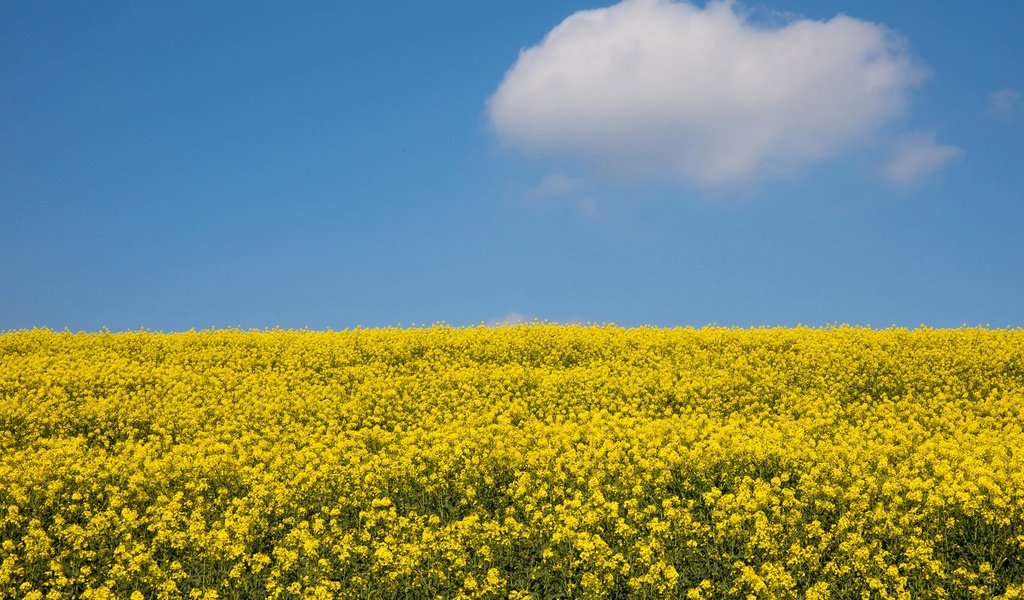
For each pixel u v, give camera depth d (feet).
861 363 79.71
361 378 78.59
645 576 35.32
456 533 39.99
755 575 35.06
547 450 50.08
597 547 37.47
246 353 87.71
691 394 70.23
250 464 53.31
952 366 78.23
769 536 38.78
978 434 59.41
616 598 36.32
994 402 67.05
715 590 36.14
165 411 65.82
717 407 67.87
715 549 38.32
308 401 68.64
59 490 47.78
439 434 55.93
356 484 47.67
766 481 47.78
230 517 42.98
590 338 90.79
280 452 54.80
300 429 61.46
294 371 80.38
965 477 46.80
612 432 57.31
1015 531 39.01
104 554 40.81
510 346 87.81
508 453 50.88
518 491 44.57
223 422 64.75
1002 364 77.92
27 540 40.06
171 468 51.19
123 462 52.21
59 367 78.38
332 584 36.24
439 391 72.02
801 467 48.52
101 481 50.16
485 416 62.08
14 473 48.21
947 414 63.72
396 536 41.60
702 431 56.70
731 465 49.19
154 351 88.38
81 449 57.21
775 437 52.90
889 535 39.60
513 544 40.04
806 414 64.75
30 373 75.56
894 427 59.82
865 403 69.77
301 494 46.55
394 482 48.49
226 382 75.92
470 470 48.70
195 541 40.70
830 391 72.02
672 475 48.16
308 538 40.01
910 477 46.70
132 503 46.73
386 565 38.32
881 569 36.11
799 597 35.76
